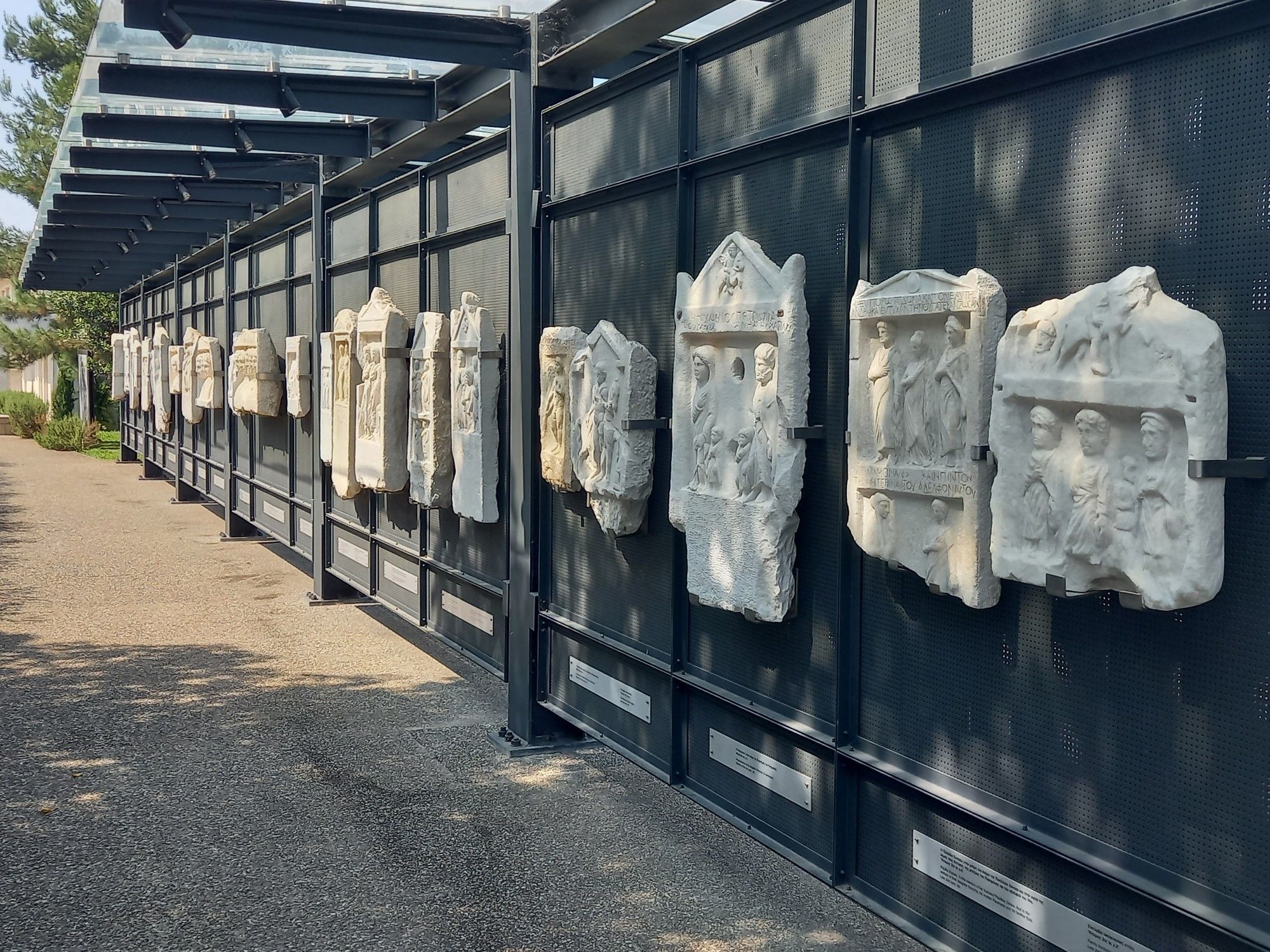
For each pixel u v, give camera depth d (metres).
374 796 5.70
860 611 4.18
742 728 4.88
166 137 8.81
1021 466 3.29
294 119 9.07
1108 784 3.22
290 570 12.02
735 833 5.25
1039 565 3.21
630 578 5.70
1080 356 3.09
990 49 3.53
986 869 3.64
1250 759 2.84
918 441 3.72
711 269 4.76
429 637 9.13
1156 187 3.03
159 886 4.66
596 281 5.94
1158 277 3.03
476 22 6.20
